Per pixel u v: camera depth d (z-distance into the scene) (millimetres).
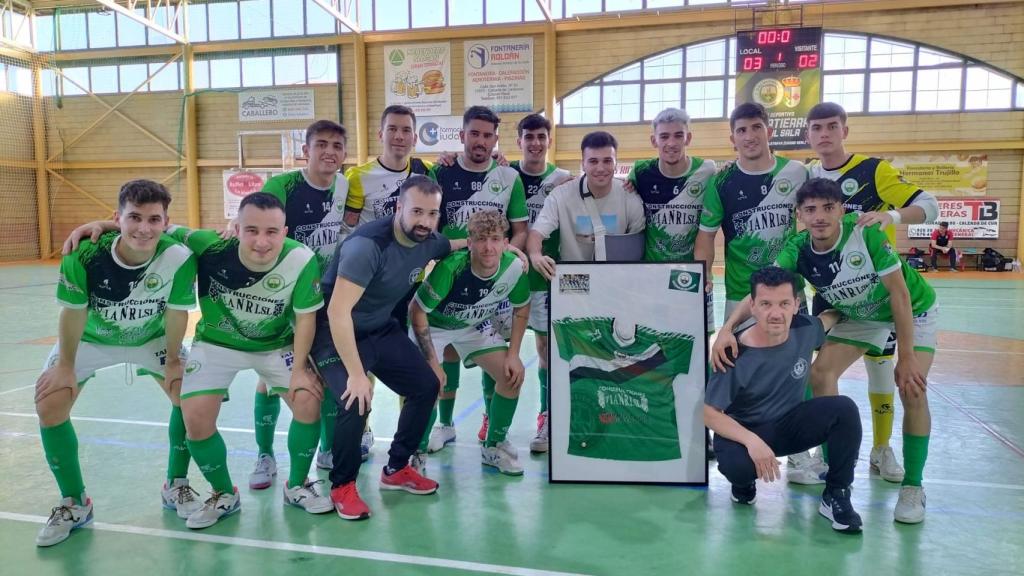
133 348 3059
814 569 2516
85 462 3777
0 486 3412
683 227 3922
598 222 3807
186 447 3125
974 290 12227
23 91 20000
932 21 15453
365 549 2701
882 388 3488
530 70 17109
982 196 15852
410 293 3541
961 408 4656
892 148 16016
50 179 20547
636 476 3428
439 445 4023
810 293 9547
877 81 15938
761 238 3623
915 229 16375
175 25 18750
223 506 2998
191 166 19203
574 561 2588
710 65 16469
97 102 19781
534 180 4402
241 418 4684
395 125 3848
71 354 2838
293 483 3158
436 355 3510
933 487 3305
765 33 14727
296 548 2717
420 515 3047
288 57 18422
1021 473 3480
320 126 3541
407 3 17703
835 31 15930
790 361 2965
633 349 3438
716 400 3020
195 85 19094
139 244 2652
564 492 3334
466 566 2549
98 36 19562
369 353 3115
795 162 3613
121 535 2857
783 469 3668
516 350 3580
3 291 12391
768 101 14867
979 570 2506
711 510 3096
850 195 3508
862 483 3416
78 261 2719
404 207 2939
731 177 3664
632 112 16984
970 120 15594
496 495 3293
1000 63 15258
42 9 19688
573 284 3482
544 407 4031
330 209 3691
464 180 4012
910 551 2662
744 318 3080
